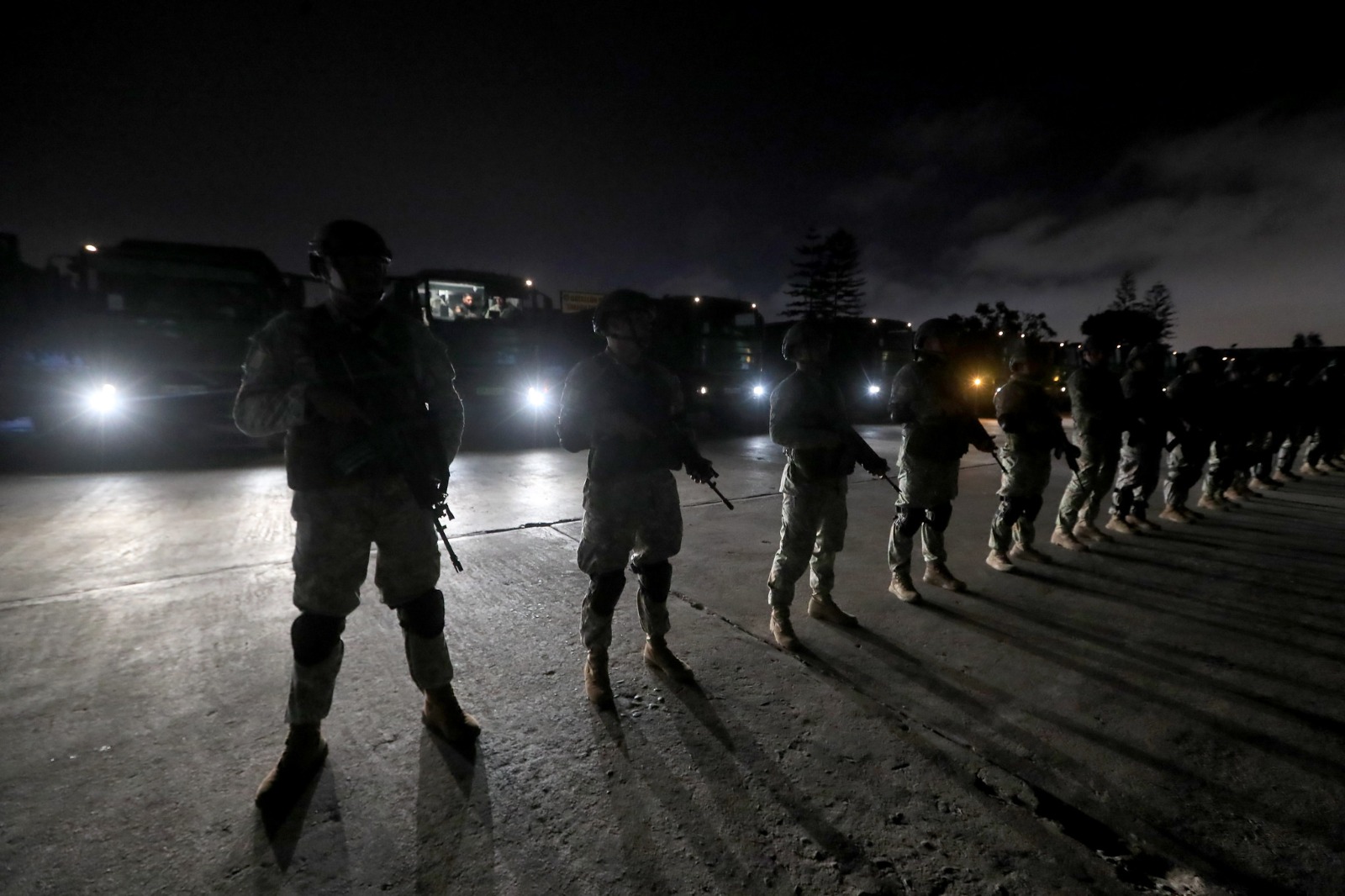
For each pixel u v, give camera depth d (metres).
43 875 1.49
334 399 1.67
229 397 8.47
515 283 10.73
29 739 2.03
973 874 1.54
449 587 3.54
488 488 6.51
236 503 5.52
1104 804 1.80
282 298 9.31
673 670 2.46
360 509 1.80
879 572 3.93
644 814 1.73
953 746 2.06
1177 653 2.79
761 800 1.79
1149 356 4.84
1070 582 3.73
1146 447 4.86
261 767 1.92
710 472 2.31
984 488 6.93
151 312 8.48
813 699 2.34
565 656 2.68
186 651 2.67
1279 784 1.91
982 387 17.14
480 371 10.51
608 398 2.23
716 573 3.84
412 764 1.94
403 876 1.51
